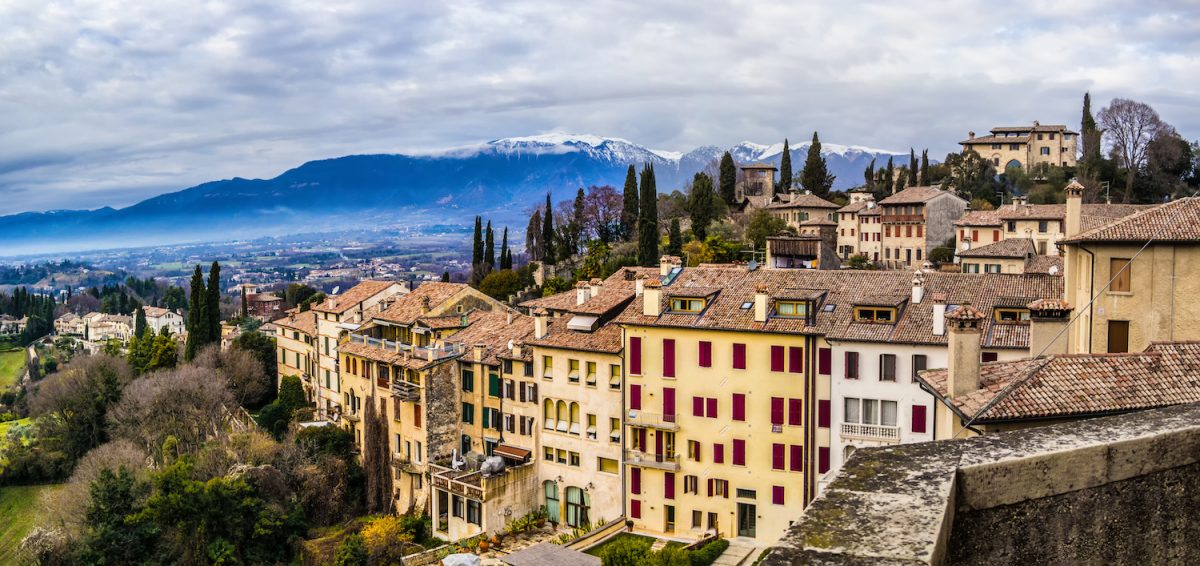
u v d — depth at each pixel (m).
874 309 61.56
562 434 74.56
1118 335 43.72
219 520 75.25
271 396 123.06
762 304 64.69
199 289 124.12
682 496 68.06
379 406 87.50
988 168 164.38
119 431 103.88
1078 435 12.03
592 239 163.62
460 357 82.56
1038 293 59.44
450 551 71.56
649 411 69.25
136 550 73.38
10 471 106.62
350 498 87.31
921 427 58.50
